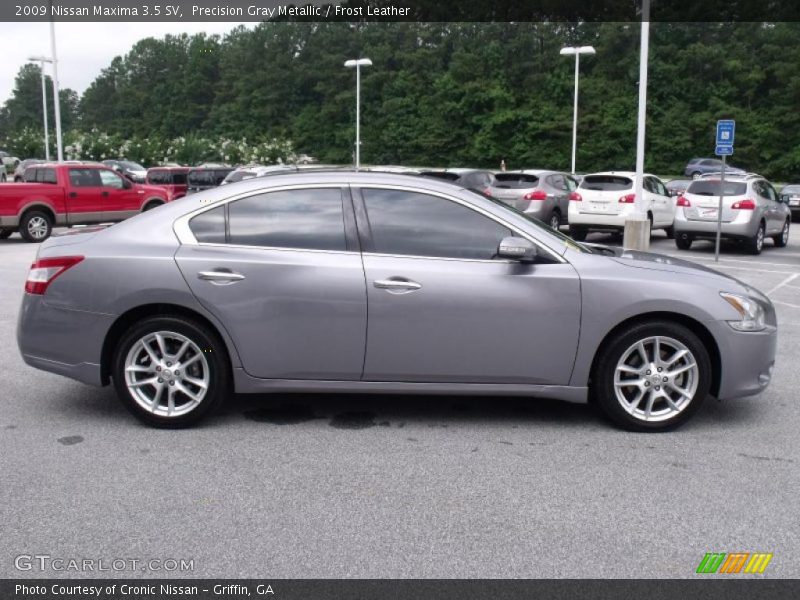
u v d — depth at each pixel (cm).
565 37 7350
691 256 1661
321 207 506
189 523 371
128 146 5594
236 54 8581
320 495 404
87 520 373
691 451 475
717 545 353
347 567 331
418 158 7719
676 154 6431
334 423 523
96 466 441
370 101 8112
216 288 490
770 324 521
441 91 7444
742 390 511
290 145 5719
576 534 362
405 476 431
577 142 6775
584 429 516
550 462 455
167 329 497
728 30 6594
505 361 496
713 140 6309
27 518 375
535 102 7062
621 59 6762
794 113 5997
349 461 453
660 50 6544
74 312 499
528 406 567
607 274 496
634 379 509
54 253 507
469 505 393
